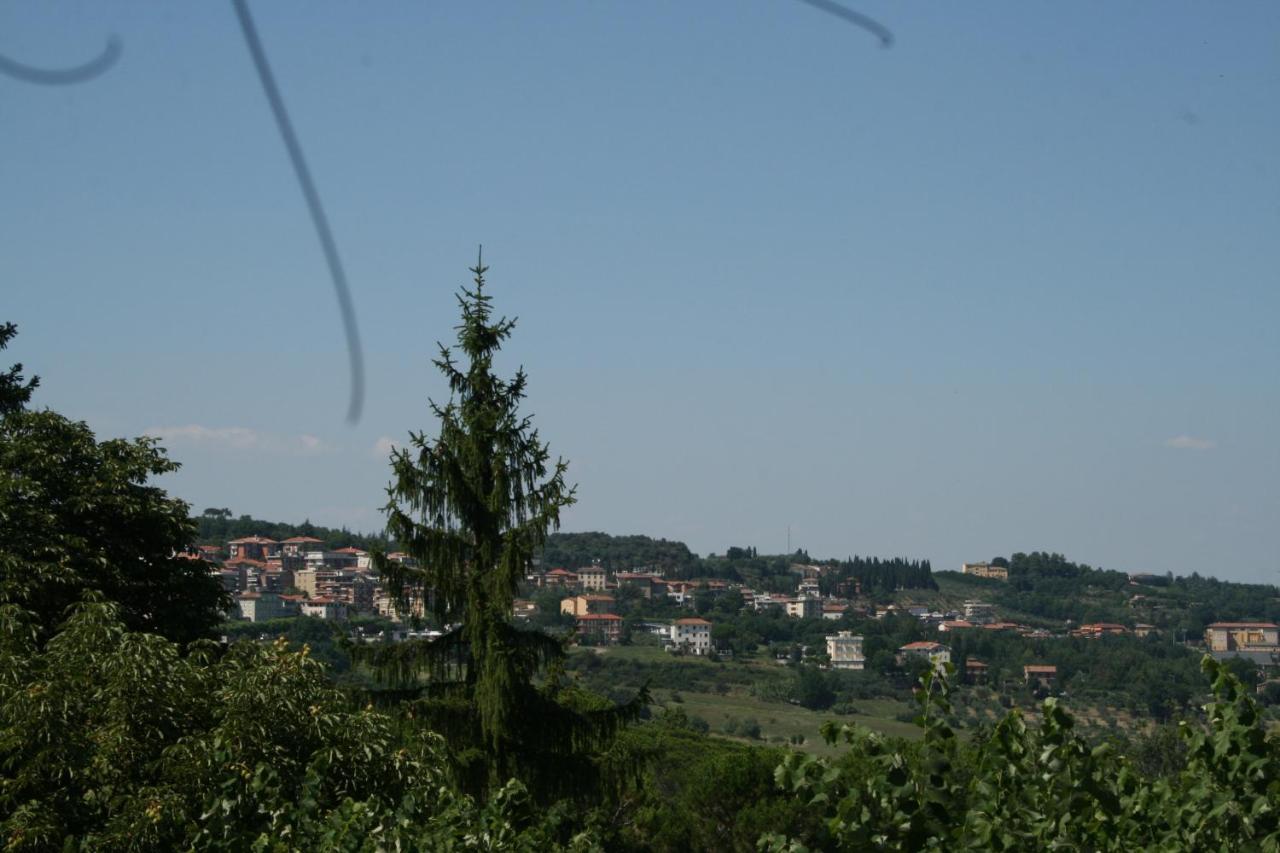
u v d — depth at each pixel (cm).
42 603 2073
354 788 1405
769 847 753
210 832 1160
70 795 1324
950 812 716
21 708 1318
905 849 704
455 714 2333
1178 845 701
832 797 741
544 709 2406
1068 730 725
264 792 1205
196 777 1296
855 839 711
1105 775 722
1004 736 731
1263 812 689
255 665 1478
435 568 2395
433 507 2398
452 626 2502
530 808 1172
